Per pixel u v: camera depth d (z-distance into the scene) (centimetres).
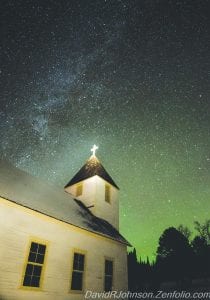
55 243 1300
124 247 1869
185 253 3859
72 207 1741
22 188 1428
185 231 4328
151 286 3148
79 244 1450
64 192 1989
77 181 2247
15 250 1098
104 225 1872
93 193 2058
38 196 1476
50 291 1183
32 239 1187
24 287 1078
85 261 1452
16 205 1177
